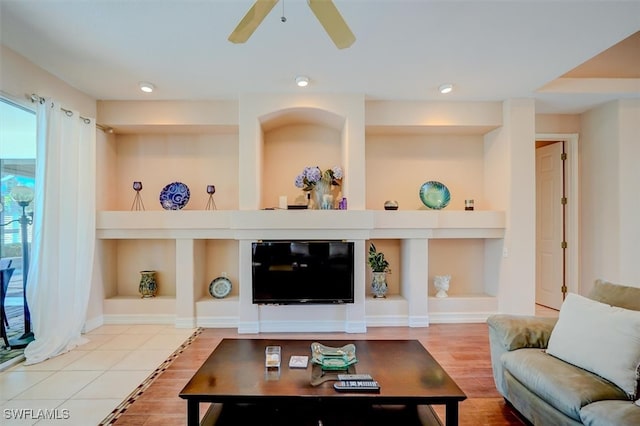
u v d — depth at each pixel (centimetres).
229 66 326
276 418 192
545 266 512
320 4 162
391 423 189
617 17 247
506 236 419
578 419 166
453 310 434
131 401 244
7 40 278
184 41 279
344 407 200
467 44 286
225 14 242
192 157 462
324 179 416
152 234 411
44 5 230
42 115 317
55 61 314
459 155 473
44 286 316
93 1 226
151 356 324
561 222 483
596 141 443
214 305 416
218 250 459
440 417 230
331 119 421
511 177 413
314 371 200
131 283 455
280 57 308
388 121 421
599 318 194
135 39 276
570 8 236
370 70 337
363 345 242
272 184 456
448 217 420
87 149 380
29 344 312
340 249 387
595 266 441
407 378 191
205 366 206
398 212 412
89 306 397
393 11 239
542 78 356
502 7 235
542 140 481
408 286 422
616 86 397
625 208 409
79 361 312
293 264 387
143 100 413
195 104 416
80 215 371
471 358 322
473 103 424
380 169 470
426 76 351
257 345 241
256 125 395
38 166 314
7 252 313
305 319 399
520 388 212
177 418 224
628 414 148
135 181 456
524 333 230
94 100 406
